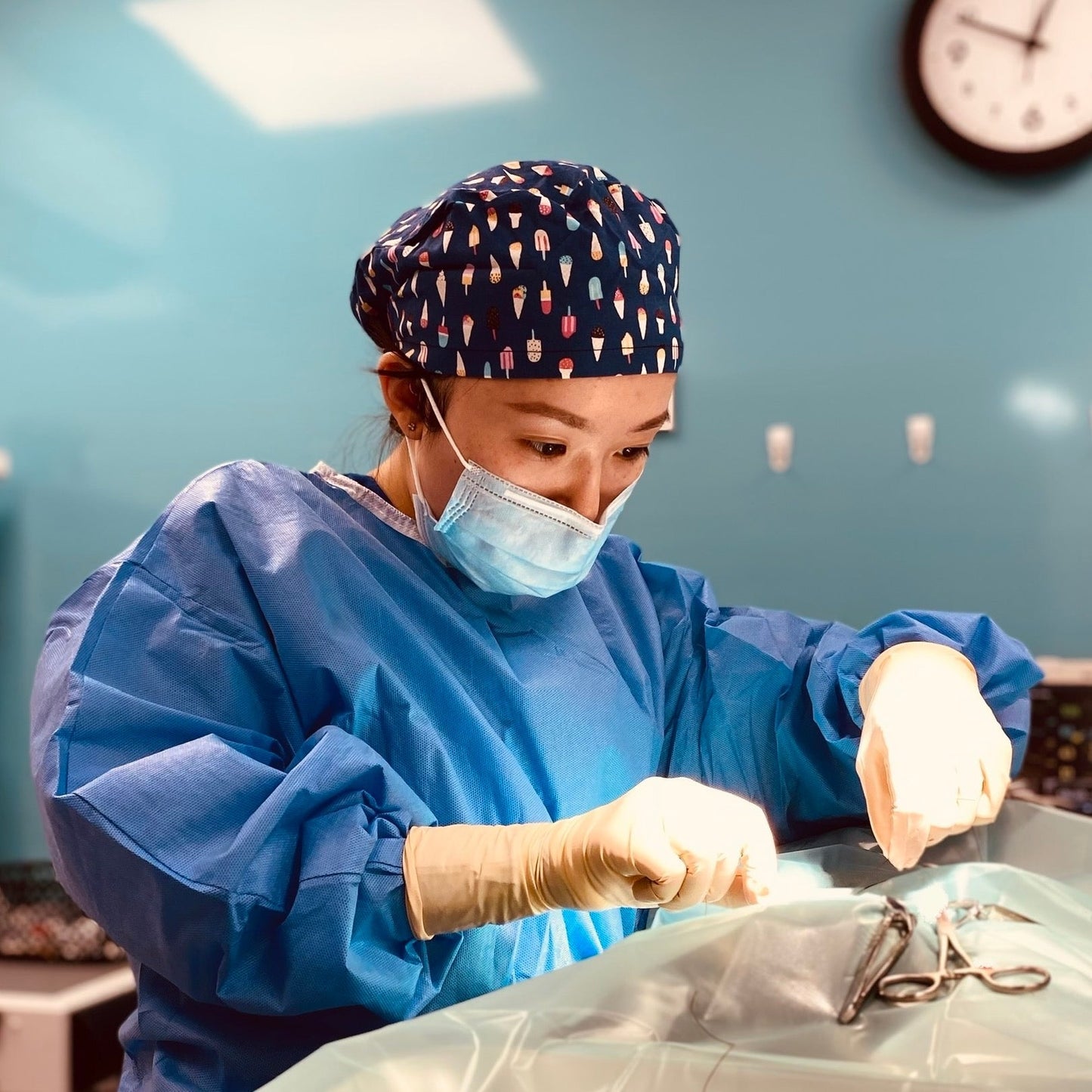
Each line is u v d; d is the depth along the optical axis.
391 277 0.86
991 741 0.80
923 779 0.76
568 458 0.83
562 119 2.26
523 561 0.87
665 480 2.24
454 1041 0.60
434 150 2.32
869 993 0.66
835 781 0.99
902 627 0.95
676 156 2.20
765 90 2.15
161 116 2.45
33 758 0.75
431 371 0.82
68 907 1.95
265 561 0.84
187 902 0.67
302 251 2.39
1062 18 1.97
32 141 2.52
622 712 0.95
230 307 2.43
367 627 0.85
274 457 2.41
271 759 0.78
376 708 0.82
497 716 0.88
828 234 2.13
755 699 1.01
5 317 2.54
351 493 0.94
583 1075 0.58
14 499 2.54
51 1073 1.69
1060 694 1.67
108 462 2.50
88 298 2.50
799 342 2.16
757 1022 0.64
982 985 0.66
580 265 0.78
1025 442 2.06
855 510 2.15
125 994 1.81
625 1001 0.65
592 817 0.70
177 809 0.69
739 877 0.71
